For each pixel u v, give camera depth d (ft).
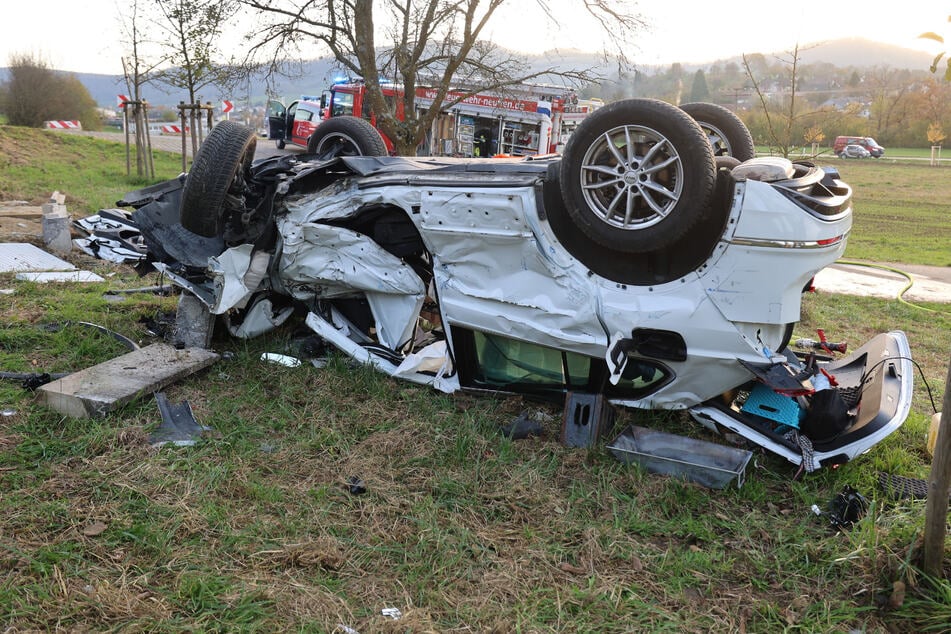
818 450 14.20
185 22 36.47
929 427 16.65
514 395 17.10
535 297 15.67
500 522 12.55
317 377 18.02
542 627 9.97
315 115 86.63
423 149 68.54
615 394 16.07
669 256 14.47
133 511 12.03
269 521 12.06
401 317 18.60
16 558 10.63
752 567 11.68
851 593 11.08
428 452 14.73
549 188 15.12
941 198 88.22
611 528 12.41
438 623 9.95
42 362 18.21
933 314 30.50
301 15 31.30
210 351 18.93
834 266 42.27
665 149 13.47
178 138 102.42
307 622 9.73
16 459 13.38
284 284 19.84
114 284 26.66
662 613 10.35
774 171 13.88
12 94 96.94
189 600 10.02
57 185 51.57
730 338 14.19
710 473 13.75
